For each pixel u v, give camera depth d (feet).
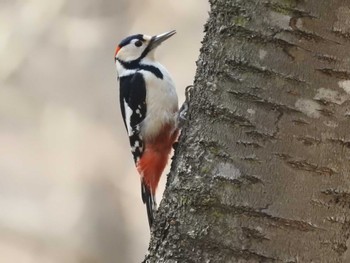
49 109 76.64
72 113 76.59
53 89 76.79
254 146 22.39
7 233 73.51
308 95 21.95
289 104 22.06
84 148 75.61
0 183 75.56
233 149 22.70
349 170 22.07
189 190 23.38
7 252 72.79
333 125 21.94
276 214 22.18
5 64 75.31
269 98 22.24
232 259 22.57
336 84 21.85
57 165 75.41
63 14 76.38
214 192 22.85
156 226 24.44
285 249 22.18
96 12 76.54
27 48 75.87
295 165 22.06
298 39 21.95
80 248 72.79
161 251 23.91
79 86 76.64
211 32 24.12
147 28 75.05
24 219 74.23
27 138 76.79
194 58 73.26
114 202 73.41
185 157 23.84
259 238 22.31
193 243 23.12
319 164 21.99
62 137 76.18
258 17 22.49
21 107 76.79
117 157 75.05
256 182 22.35
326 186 22.06
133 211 73.20
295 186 22.07
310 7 21.85
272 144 22.21
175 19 74.59
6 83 76.48
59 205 74.49
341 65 21.81
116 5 76.33
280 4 22.17
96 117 76.33
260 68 22.36
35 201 74.74
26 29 75.82
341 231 22.21
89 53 76.69
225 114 22.89
